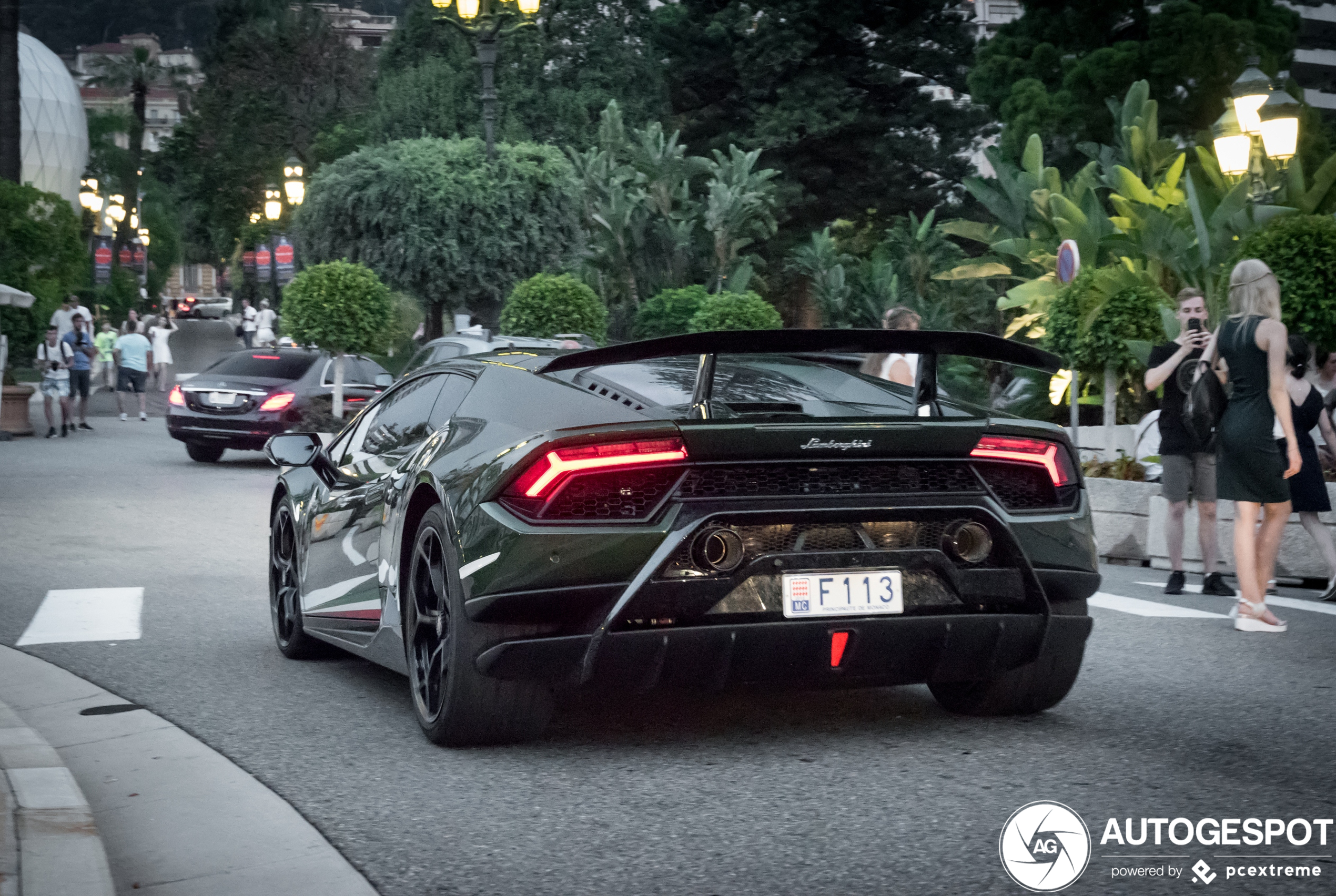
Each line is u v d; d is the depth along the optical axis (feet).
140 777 14.78
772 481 14.21
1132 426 45.16
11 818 12.13
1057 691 16.34
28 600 27.48
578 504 13.94
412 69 138.72
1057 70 119.96
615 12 160.15
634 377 15.58
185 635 23.62
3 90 114.62
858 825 12.56
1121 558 36.01
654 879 11.23
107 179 262.06
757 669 14.32
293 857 12.00
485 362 17.24
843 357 16.74
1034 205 75.20
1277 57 116.06
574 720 16.74
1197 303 28.19
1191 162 68.08
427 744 15.80
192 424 60.59
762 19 163.94
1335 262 35.14
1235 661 20.84
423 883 11.24
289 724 16.97
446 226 100.22
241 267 232.94
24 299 76.02
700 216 126.21
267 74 202.18
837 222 171.01
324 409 61.82
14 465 59.00
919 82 174.81
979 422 14.82
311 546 20.16
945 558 14.58
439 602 15.31
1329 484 31.68
